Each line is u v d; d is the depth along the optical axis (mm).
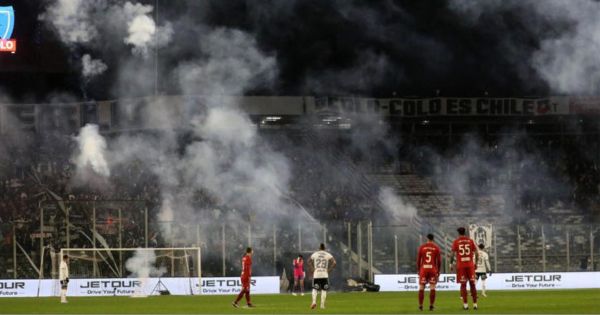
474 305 35906
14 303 47062
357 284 61875
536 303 40656
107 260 61781
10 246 61219
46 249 61656
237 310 38469
